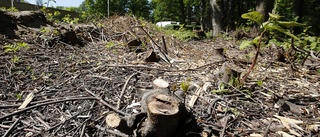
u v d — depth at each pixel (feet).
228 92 7.19
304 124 5.58
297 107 6.40
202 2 55.21
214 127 5.36
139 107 6.27
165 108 4.48
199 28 35.37
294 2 31.01
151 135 4.48
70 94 7.18
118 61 11.11
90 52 12.79
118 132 5.18
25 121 5.85
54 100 6.59
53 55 11.38
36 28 15.14
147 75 8.96
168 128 4.47
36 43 12.79
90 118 5.69
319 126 5.50
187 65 11.37
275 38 18.11
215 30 30.91
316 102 6.79
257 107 6.48
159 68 9.81
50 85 7.99
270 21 6.08
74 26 17.25
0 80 8.05
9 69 8.89
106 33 17.83
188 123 5.04
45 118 5.95
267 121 5.77
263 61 12.22
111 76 8.81
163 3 88.58
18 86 7.77
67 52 12.23
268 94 7.34
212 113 5.95
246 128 5.49
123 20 20.36
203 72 9.93
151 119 4.38
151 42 14.67
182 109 4.94
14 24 13.97
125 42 14.74
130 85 7.82
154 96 4.89
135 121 4.67
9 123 5.75
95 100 6.64
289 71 10.23
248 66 11.43
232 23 44.73
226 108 6.19
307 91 7.74
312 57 11.67
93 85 7.89
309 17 36.65
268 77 9.29
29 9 25.80
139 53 12.73
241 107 6.45
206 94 7.13
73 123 5.69
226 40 23.00
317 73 9.71
